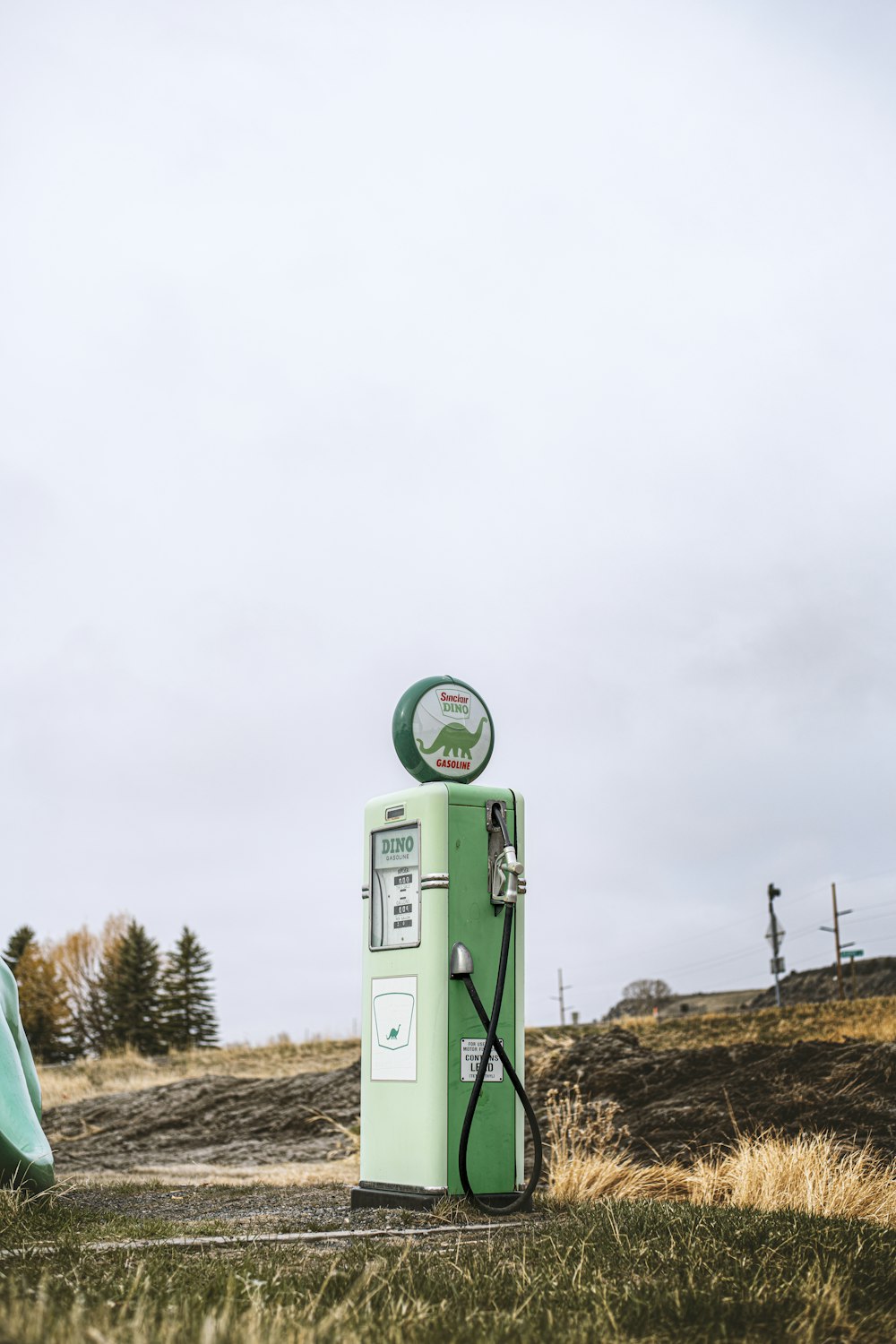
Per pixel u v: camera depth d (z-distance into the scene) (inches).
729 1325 181.5
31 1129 311.7
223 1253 232.1
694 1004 3016.7
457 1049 304.2
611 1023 1166.3
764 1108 483.2
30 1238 246.7
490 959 313.9
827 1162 335.0
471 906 313.4
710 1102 514.3
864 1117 459.2
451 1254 230.1
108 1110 789.2
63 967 3004.4
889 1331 189.5
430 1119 298.7
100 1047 2960.1
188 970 3063.5
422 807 314.3
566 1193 340.8
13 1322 151.9
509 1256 228.4
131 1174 470.0
